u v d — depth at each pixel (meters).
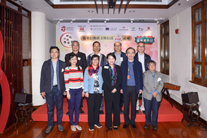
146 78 3.07
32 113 3.58
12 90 3.38
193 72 4.04
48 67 2.91
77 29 6.02
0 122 3.00
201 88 3.60
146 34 6.02
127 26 6.01
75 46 3.46
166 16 5.12
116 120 3.06
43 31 4.70
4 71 3.12
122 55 3.56
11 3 3.77
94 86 2.94
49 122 3.06
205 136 2.88
